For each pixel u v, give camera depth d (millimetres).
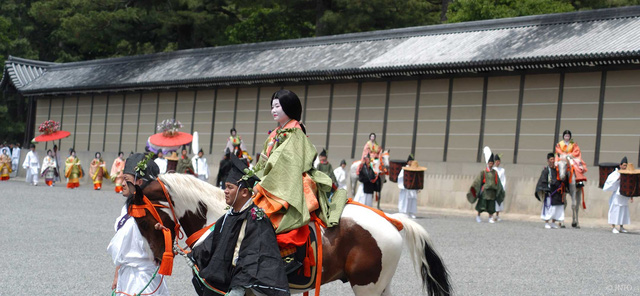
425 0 38812
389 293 6105
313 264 5547
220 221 5281
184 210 6172
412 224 6172
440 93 24234
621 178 16797
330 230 5852
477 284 9570
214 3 40938
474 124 23312
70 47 53812
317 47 29469
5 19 48750
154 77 33500
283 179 5445
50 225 15414
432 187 24016
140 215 5887
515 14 28375
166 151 27172
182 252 5781
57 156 34969
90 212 19031
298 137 5645
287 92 5879
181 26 41156
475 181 19531
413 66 23500
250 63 30219
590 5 30766
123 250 5879
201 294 5320
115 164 30344
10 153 41594
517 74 22391
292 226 5379
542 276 10297
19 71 42000
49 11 41031
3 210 18547
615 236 15992
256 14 41750
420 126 24672
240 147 25078
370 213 6020
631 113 19906
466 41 24172
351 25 33688
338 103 27172
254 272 4902
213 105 31906
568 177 18016
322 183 5770
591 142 20625
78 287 8812
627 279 10148
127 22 40250
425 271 6188
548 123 21609
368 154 21953
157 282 6000
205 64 32562
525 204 21641
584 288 9445
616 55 19094
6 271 9750
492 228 17156
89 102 38344
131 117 35844
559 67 21266
